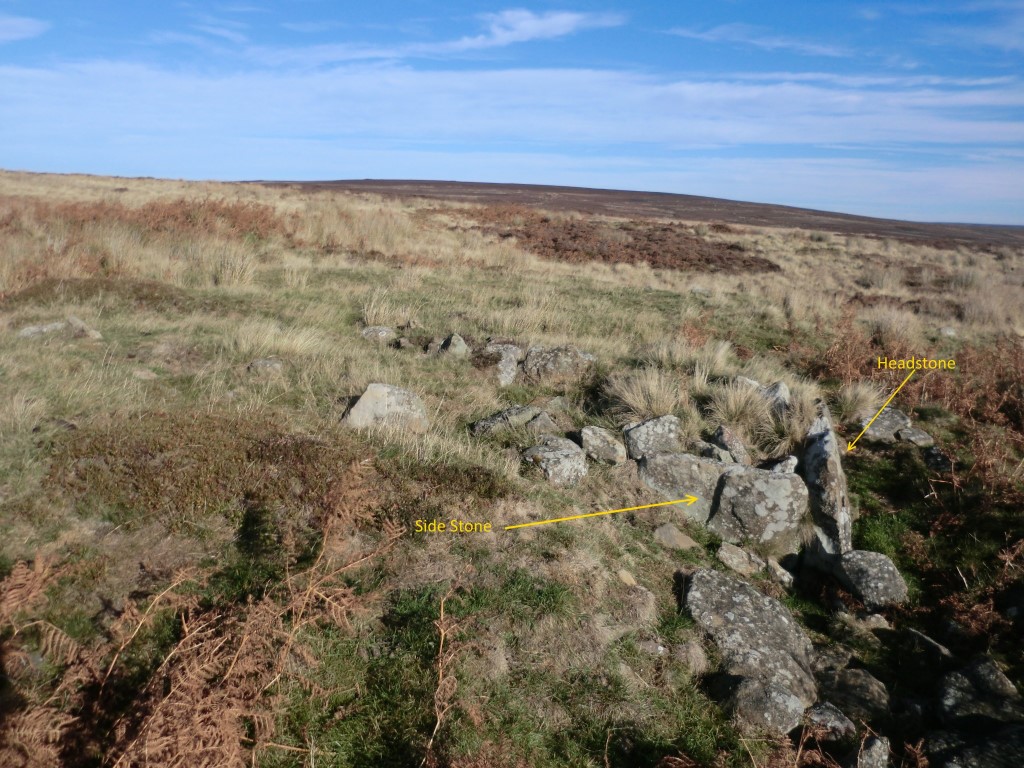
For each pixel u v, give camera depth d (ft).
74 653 11.05
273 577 13.20
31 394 18.51
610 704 12.37
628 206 183.11
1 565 12.40
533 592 14.01
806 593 18.21
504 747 11.18
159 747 9.16
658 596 15.64
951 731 13.34
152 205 57.57
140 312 30.22
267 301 34.27
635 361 28.45
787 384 26.27
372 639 12.49
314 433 18.02
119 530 13.74
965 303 47.06
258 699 10.75
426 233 70.08
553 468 18.53
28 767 9.49
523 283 46.21
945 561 18.67
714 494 19.22
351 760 10.77
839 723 13.20
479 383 25.07
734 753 12.19
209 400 20.01
